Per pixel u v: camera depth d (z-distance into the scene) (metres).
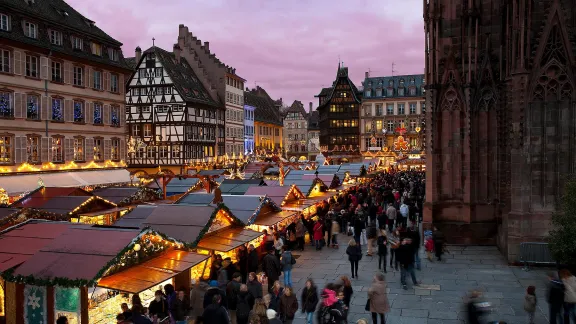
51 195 22.95
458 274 18.62
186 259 13.92
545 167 19.45
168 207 17.34
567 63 19.12
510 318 13.80
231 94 86.44
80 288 11.60
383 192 35.59
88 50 43.66
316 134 135.12
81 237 12.83
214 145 78.00
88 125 43.62
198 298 13.20
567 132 19.30
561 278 12.41
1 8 34.72
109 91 46.56
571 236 15.05
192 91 71.56
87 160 43.47
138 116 67.56
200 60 83.19
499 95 23.58
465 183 24.17
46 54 38.59
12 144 35.78
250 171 50.38
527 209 19.61
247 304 12.45
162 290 13.96
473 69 23.92
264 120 110.56
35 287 11.84
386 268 19.83
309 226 25.11
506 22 22.56
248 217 19.77
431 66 24.28
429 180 24.52
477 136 24.14
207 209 16.81
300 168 55.66
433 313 14.47
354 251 18.31
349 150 103.75
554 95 19.30
